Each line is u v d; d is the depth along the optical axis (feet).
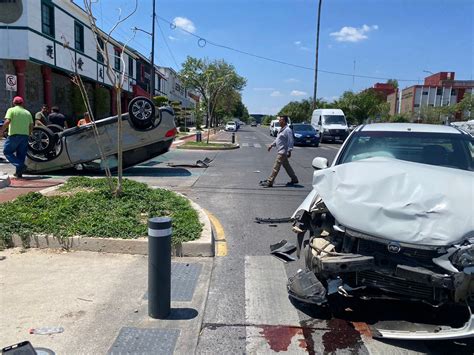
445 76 335.88
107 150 38.22
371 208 11.89
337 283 12.27
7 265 15.96
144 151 40.19
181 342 11.28
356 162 14.16
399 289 11.37
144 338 11.39
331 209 12.59
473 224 10.91
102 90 105.40
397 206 11.68
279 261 17.56
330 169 13.85
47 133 37.11
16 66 69.36
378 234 11.53
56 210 20.43
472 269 10.49
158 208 22.04
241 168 48.44
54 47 77.30
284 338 11.66
